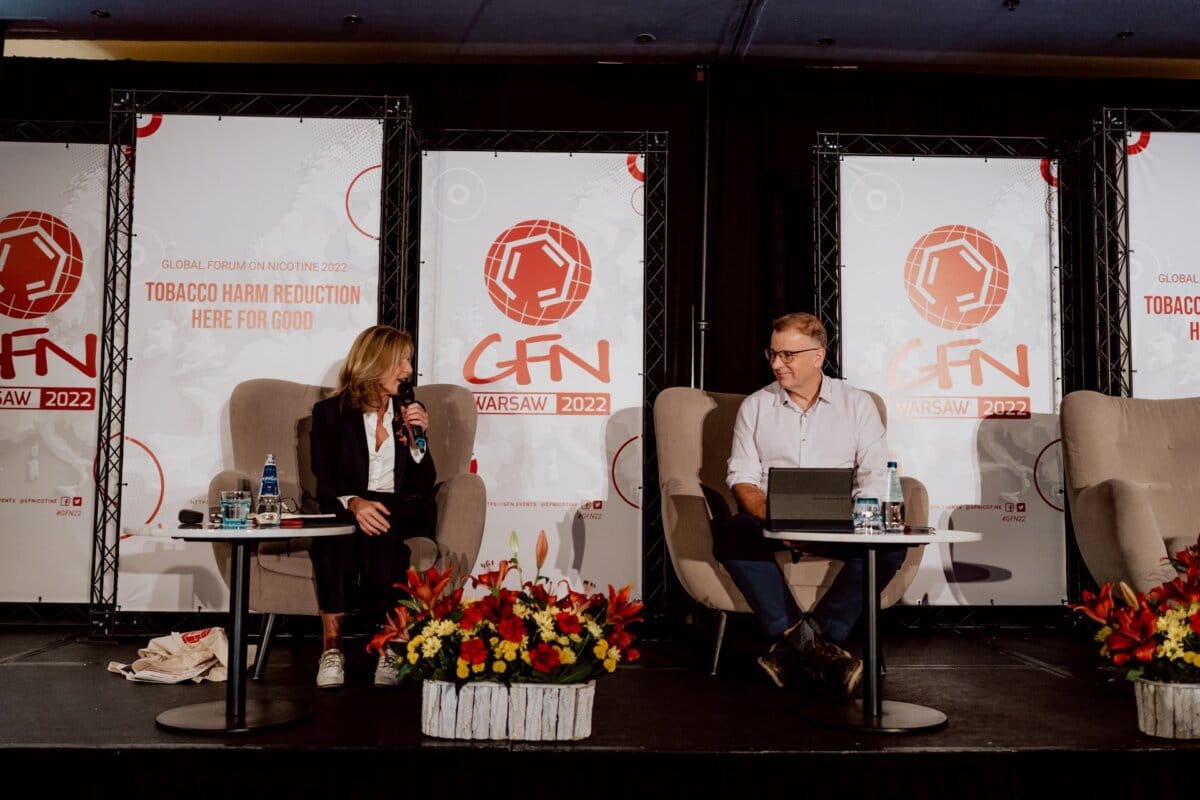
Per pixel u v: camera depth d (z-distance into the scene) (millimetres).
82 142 4625
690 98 4879
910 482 3459
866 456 3475
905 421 4516
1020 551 4488
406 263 4473
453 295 4547
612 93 4871
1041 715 2824
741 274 4824
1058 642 4227
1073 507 3863
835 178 4641
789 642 3182
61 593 4461
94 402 4512
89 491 4480
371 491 3352
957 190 4594
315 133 4371
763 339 4809
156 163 4344
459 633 2480
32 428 4488
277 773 2369
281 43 4836
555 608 2533
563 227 4586
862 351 4535
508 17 4535
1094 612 2703
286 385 3828
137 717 2719
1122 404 4008
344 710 2832
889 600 3391
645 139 4637
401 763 2379
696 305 4793
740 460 3471
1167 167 4527
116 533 4250
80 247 4559
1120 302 4531
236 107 4512
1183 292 4492
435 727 2488
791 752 2396
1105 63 4941
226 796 2357
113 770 2352
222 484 3359
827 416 3504
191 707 2787
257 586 3307
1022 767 2408
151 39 4809
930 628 4570
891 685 3299
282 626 4340
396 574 3223
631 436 4527
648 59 4922
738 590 3406
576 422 4527
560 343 4543
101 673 3432
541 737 2463
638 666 3697
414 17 4551
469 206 4578
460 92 4859
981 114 4898
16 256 4543
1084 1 4344
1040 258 4582
